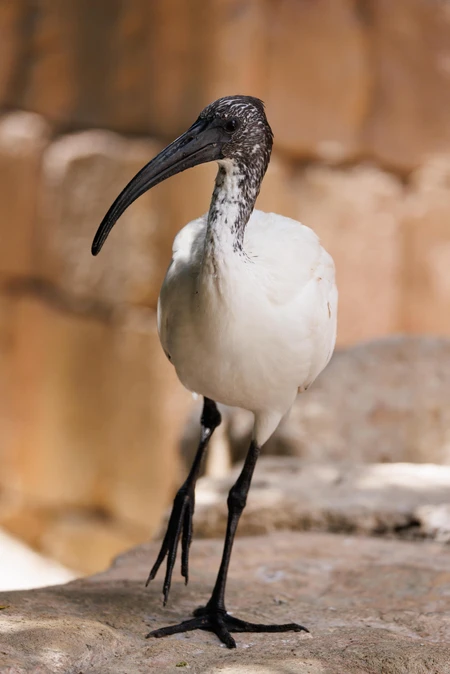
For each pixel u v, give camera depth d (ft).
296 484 26.12
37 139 47.65
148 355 46.24
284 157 47.44
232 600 18.62
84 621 15.78
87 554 48.19
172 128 45.42
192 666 14.88
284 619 17.58
